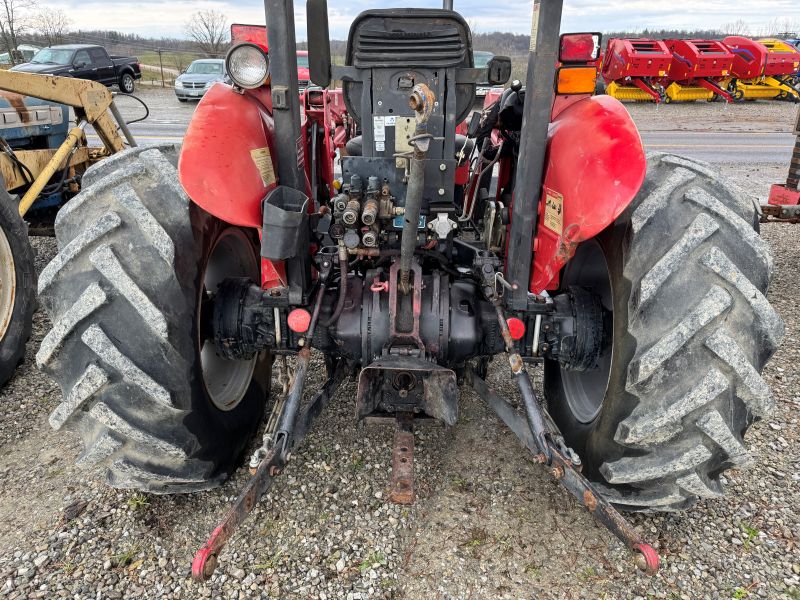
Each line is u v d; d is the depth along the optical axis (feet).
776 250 19.53
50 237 19.62
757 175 29.48
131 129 39.68
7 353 11.29
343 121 13.06
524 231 7.31
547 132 6.88
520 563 7.39
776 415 10.63
